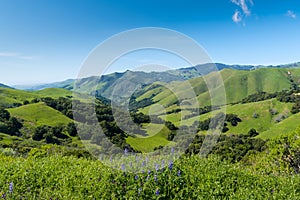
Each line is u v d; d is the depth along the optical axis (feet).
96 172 27.25
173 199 23.29
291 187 26.68
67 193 24.00
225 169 29.84
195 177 26.18
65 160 34.12
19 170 29.25
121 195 23.36
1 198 22.54
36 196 23.94
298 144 43.50
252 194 24.45
